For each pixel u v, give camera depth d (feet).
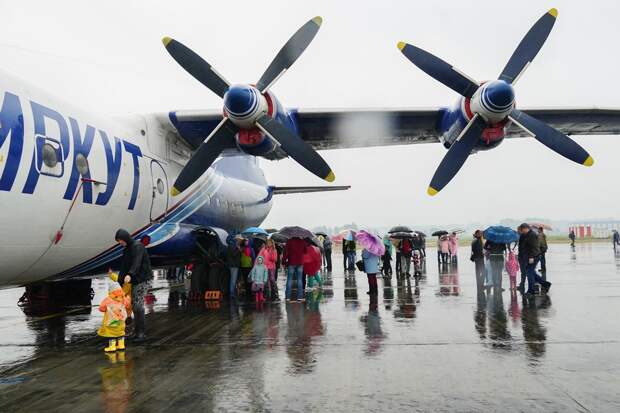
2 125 19.31
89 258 26.48
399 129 36.11
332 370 16.05
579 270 55.26
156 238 31.32
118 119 29.58
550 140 29.27
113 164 26.48
